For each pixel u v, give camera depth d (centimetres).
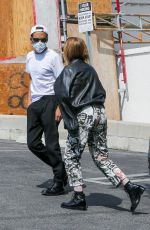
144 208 916
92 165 1373
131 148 1697
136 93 2330
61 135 1773
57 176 983
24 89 2362
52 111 981
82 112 851
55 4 2348
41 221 812
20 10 2408
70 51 873
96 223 810
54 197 972
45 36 989
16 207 892
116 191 1052
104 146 870
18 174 1188
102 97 865
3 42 2438
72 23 2386
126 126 1711
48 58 988
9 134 1873
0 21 2450
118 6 2453
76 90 850
